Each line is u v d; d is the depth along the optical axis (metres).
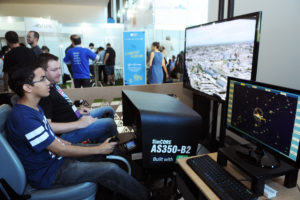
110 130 1.91
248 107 1.09
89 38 7.73
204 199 1.08
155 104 1.31
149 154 1.21
